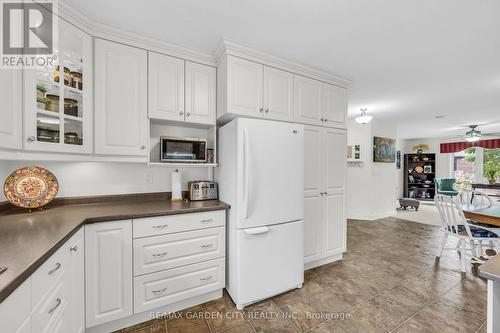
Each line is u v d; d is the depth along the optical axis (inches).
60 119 58.1
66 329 45.9
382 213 208.4
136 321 65.2
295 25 67.7
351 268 102.1
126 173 83.8
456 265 105.3
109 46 68.4
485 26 67.5
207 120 84.5
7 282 26.5
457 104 149.6
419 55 85.9
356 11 61.5
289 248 81.1
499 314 33.9
